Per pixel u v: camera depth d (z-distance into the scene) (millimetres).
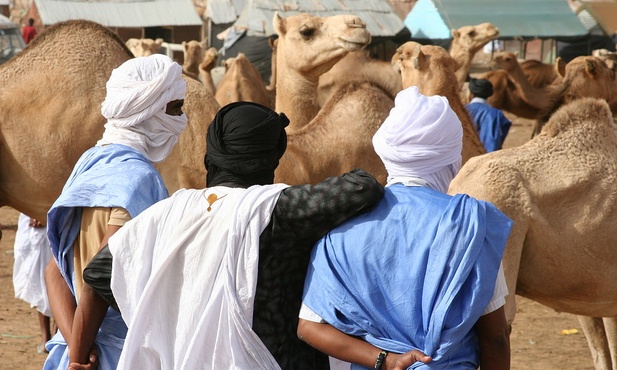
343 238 3902
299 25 10352
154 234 4086
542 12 31875
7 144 8516
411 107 4055
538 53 39281
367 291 3814
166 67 4816
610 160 6520
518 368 9273
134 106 4734
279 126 4238
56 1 36219
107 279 4156
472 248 3725
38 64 8656
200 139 8688
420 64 8852
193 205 4074
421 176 4082
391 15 31453
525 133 28734
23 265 8977
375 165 8914
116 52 8906
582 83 11039
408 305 3781
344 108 8969
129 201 4422
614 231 6434
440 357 3723
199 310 3947
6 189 8719
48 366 4801
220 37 32875
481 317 3873
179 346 3965
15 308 11219
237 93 13469
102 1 36812
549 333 10648
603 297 6598
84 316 4297
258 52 29344
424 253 3775
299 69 10430
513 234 6281
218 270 3957
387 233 3848
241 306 3932
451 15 30938
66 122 8523
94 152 4758
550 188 6398
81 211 4652
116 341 4500
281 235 3969
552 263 6441
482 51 37250
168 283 4027
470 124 8711
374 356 3793
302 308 3949
